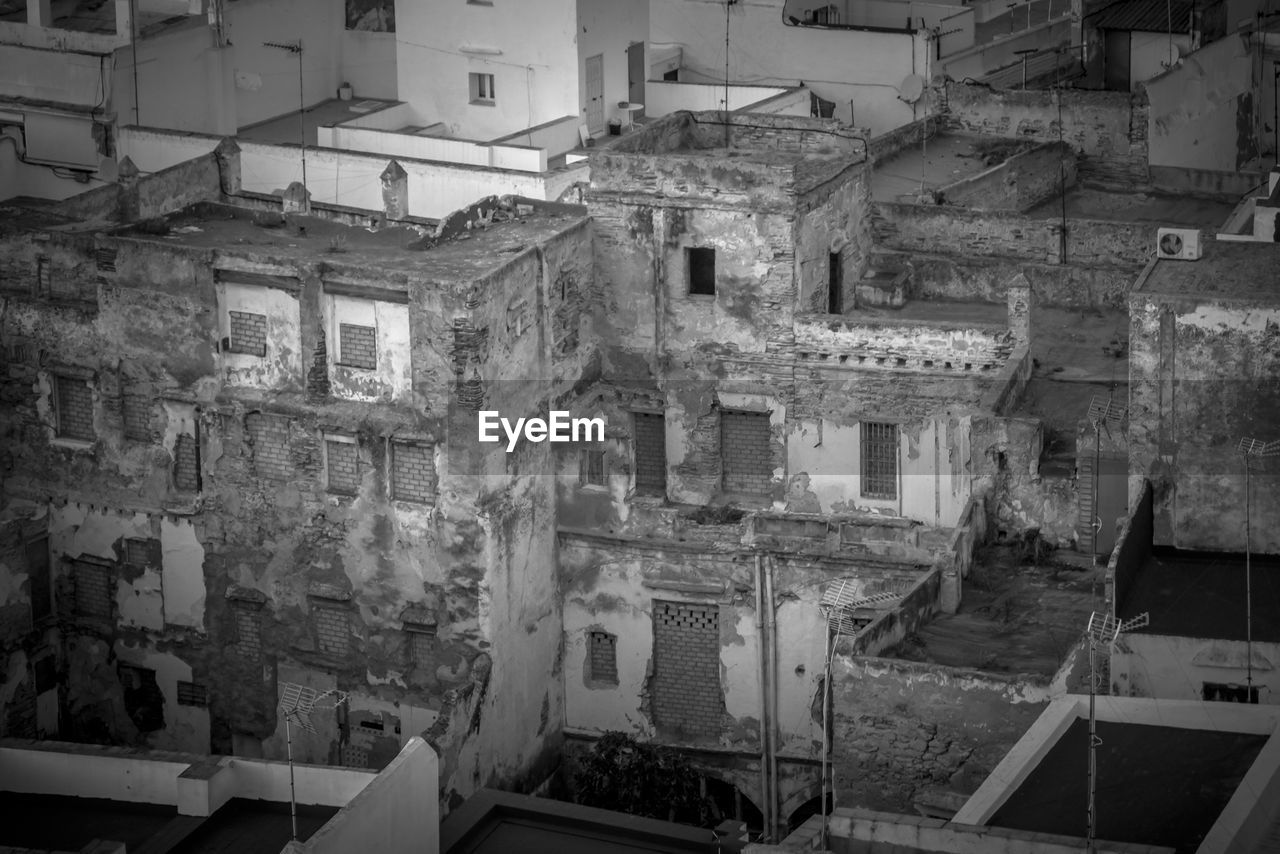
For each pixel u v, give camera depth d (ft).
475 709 273.54
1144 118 350.64
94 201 299.17
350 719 284.82
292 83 371.56
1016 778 205.67
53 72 348.18
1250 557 247.09
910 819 195.00
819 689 280.10
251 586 286.05
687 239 284.20
